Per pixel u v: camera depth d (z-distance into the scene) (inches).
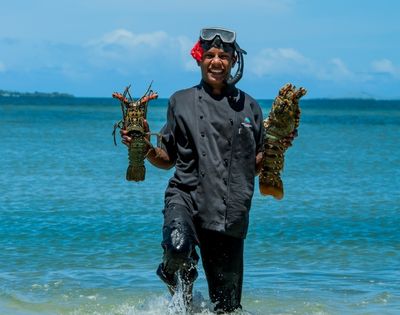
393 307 268.2
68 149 1230.3
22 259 355.9
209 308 238.4
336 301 277.0
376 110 6338.6
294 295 286.2
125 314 255.8
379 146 1419.8
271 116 228.1
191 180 227.6
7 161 967.0
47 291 289.4
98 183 701.3
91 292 288.4
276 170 230.1
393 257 368.2
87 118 3117.6
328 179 768.9
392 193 646.5
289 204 563.2
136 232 432.1
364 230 447.2
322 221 481.1
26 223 463.2
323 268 340.8
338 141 1600.6
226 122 226.5
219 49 226.8
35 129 2017.7
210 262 233.6
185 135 227.9
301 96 226.1
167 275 227.9
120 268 336.5
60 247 387.5
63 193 623.5
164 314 254.7
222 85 229.5
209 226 225.9
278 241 409.4
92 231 434.9
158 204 555.8
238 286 237.3
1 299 275.7
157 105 7116.1
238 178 227.0
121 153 1140.5
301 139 1683.1
